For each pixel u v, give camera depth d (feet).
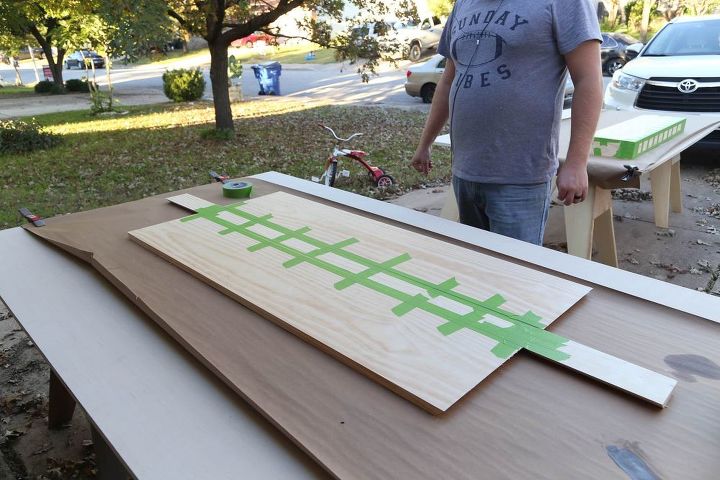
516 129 5.66
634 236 11.96
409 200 15.31
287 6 24.56
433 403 2.73
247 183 6.37
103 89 60.44
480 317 3.50
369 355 3.13
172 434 2.74
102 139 27.07
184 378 3.18
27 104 48.88
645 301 3.83
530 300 3.72
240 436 2.72
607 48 46.83
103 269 4.43
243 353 3.25
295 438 2.59
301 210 5.56
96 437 4.21
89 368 3.30
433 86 37.60
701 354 3.20
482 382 2.94
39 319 3.88
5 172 20.38
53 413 6.46
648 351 3.23
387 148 22.48
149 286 4.09
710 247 11.28
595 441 2.53
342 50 26.50
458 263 4.29
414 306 3.63
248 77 63.98
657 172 11.85
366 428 2.64
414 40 62.28
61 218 5.82
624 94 18.28
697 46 18.67
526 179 5.86
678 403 2.79
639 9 77.77
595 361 3.05
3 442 6.39
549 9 5.25
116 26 18.30
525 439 2.55
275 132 27.25
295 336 3.43
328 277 4.06
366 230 5.00
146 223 5.49
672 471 2.35
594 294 3.93
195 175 19.17
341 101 40.27
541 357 3.14
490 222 6.25
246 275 4.12
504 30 5.45
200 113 36.01
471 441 2.55
